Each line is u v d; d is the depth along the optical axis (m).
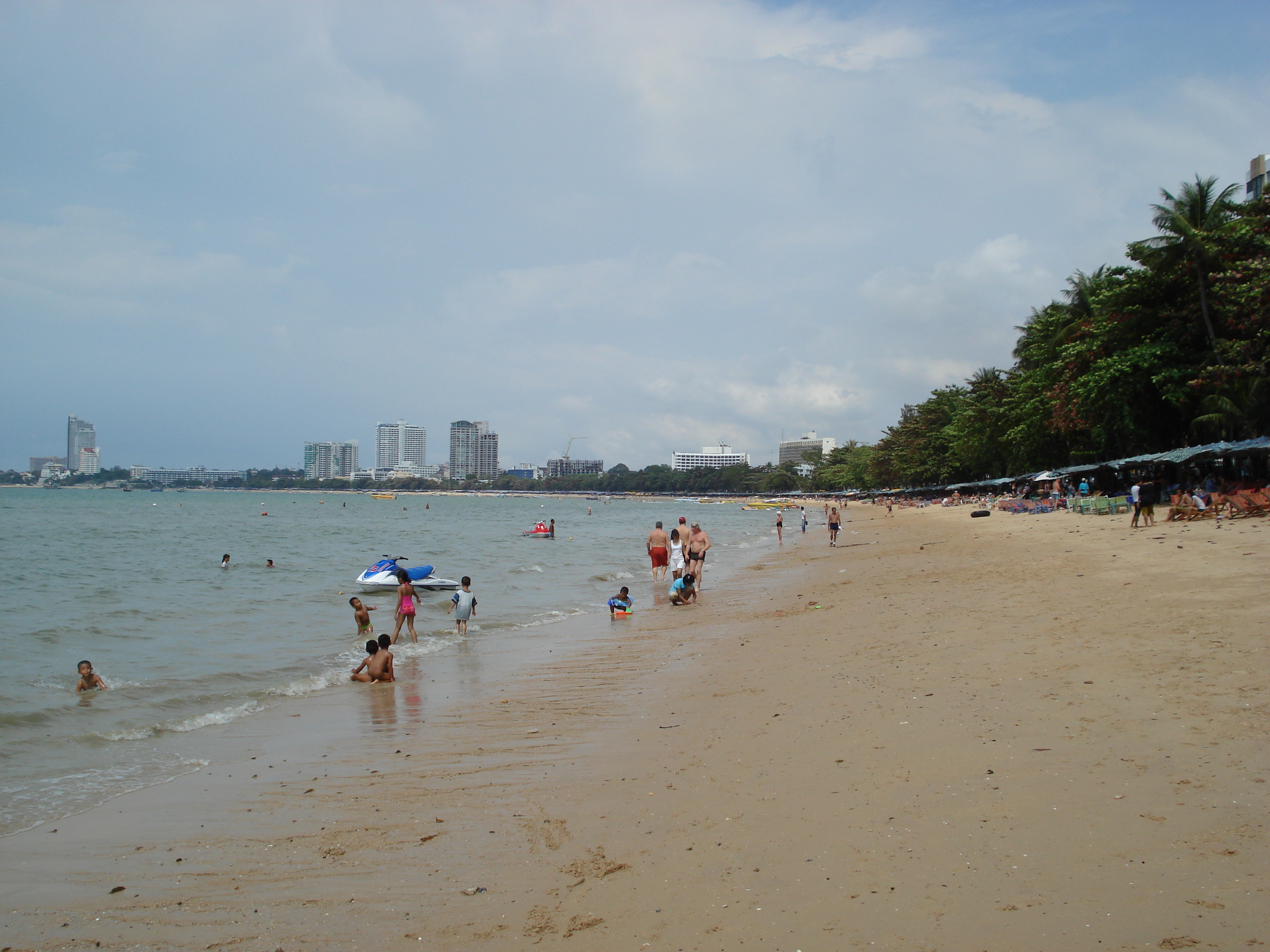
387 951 4.53
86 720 10.25
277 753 8.84
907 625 13.62
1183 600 12.13
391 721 10.16
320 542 52.38
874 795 6.11
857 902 4.57
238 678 12.85
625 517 116.44
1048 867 4.70
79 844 6.31
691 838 5.75
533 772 7.71
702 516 116.56
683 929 4.48
